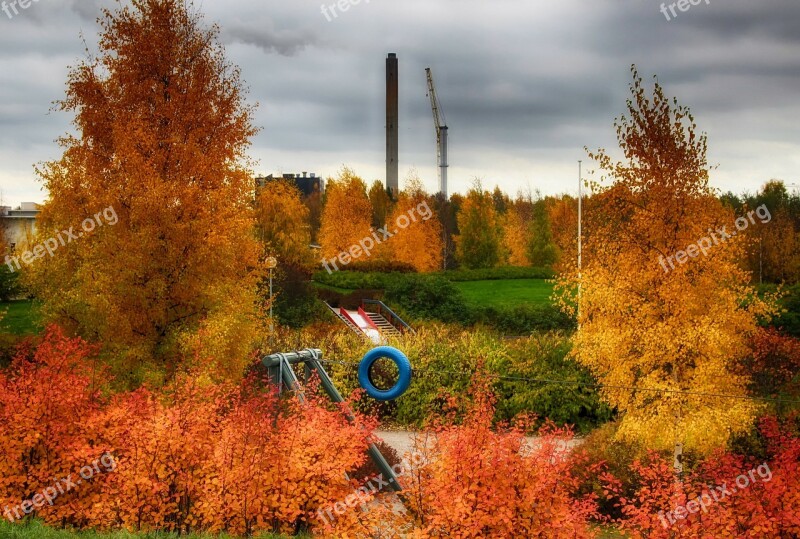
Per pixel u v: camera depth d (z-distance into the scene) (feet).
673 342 55.42
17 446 43.11
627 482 57.62
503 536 36.14
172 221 63.41
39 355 47.98
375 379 91.40
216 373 62.23
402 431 87.15
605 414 86.69
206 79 72.38
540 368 88.48
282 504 40.40
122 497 41.78
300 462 41.22
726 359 56.29
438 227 239.30
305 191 453.17
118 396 49.21
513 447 38.63
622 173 58.75
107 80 72.43
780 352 70.18
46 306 71.36
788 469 40.88
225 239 66.85
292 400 46.24
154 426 42.45
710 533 39.45
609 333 56.95
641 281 57.11
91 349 63.98
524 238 265.34
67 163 71.15
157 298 64.23
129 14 72.13
